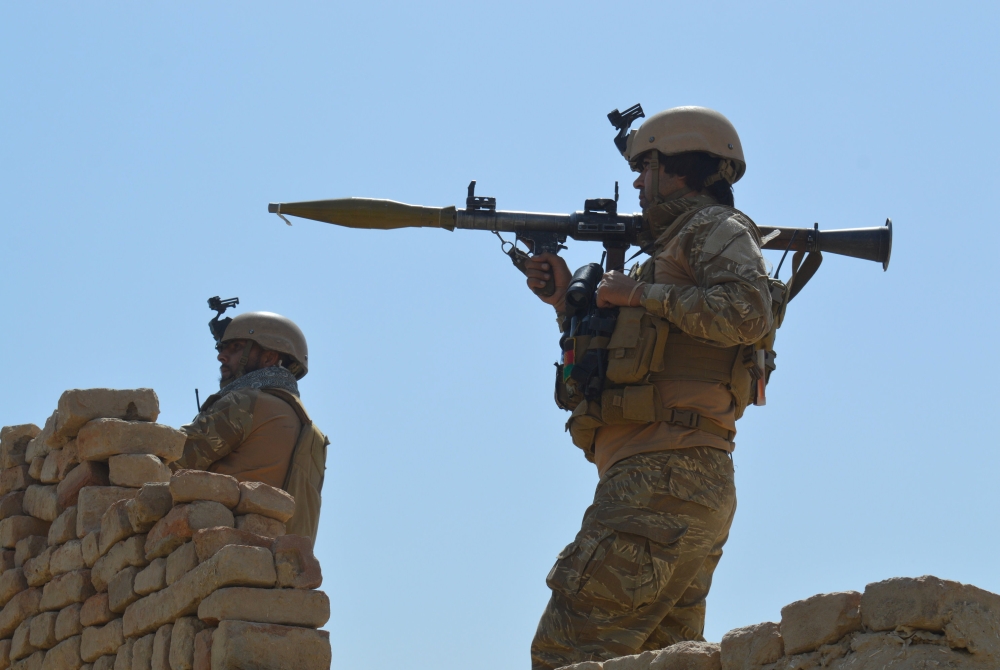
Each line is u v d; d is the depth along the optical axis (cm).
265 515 698
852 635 405
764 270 566
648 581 550
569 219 655
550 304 665
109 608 748
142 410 826
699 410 576
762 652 427
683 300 563
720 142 615
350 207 679
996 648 383
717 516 572
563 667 507
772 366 614
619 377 582
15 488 910
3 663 870
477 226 665
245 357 960
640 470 569
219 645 618
